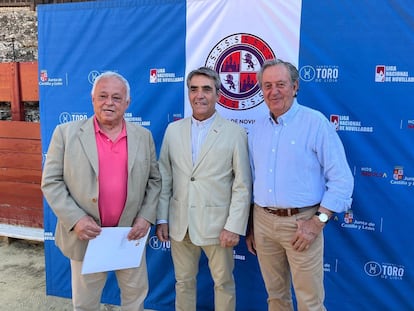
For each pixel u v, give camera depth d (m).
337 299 2.34
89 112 2.67
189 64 2.44
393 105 2.12
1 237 3.79
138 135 1.96
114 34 2.56
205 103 1.96
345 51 2.16
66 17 2.63
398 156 2.14
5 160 3.51
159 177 2.09
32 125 3.39
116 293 2.78
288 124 1.84
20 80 3.40
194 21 2.40
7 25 3.98
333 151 1.78
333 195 1.75
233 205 1.98
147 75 2.53
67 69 2.68
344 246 2.30
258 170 1.94
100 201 1.88
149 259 2.69
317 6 2.18
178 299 2.20
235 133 2.02
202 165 2.01
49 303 2.76
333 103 2.21
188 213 2.03
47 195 1.84
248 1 2.28
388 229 2.21
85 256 1.85
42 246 3.69
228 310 2.15
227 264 2.09
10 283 3.02
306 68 2.23
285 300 2.09
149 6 2.47
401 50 2.07
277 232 1.89
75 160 1.83
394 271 2.22
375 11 2.09
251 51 2.31
